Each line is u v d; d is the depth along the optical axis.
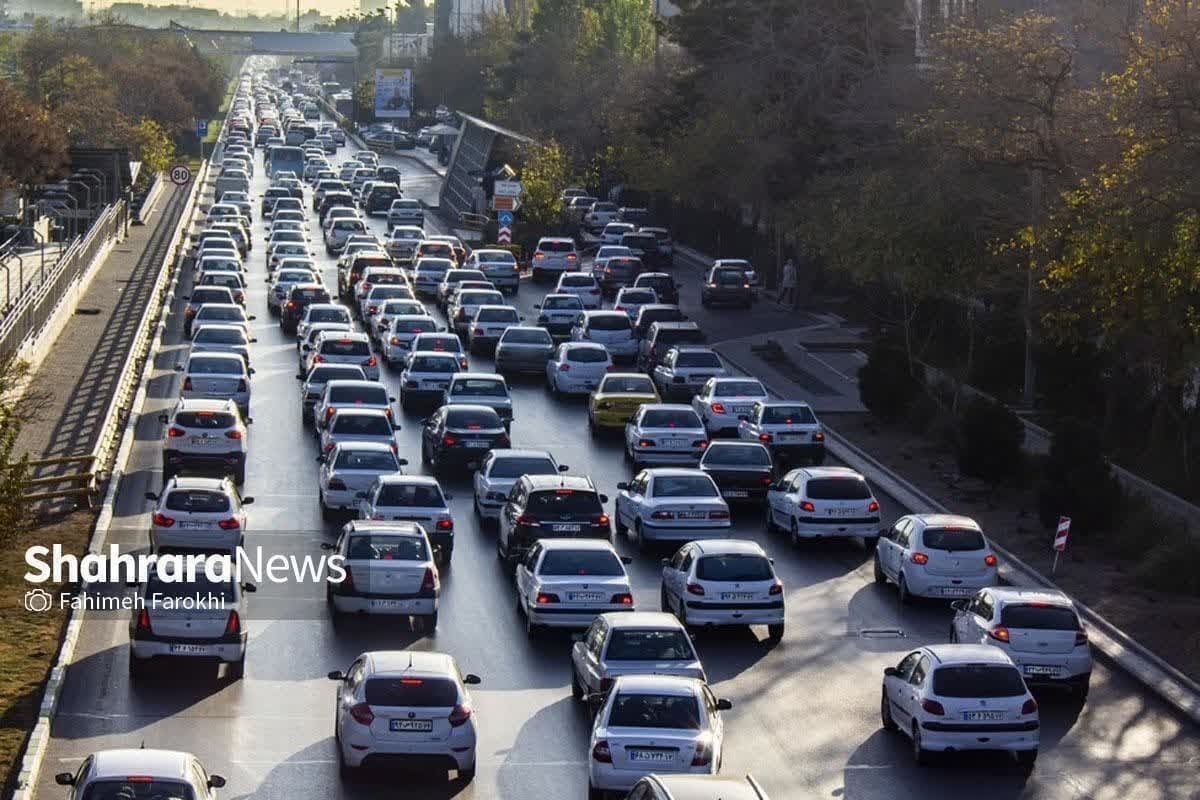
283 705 40.03
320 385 75.94
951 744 36.19
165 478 63.28
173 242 147.62
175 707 39.56
